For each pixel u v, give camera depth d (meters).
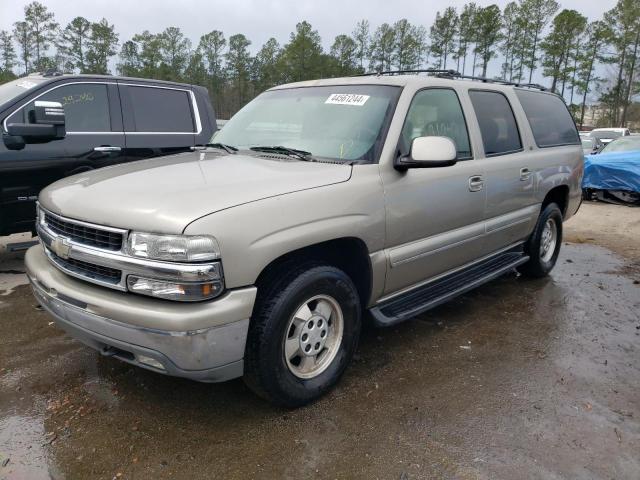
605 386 3.37
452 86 4.12
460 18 57.88
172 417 2.91
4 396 3.09
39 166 5.44
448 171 3.79
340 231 2.95
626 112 56.91
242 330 2.54
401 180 3.38
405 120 3.52
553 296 5.13
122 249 2.50
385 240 3.30
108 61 59.06
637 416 3.03
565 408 3.09
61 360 3.53
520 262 5.00
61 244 2.78
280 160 3.36
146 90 6.40
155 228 2.40
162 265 2.38
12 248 5.20
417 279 3.75
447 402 3.12
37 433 2.75
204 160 3.41
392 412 3.00
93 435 2.74
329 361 3.12
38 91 5.57
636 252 7.19
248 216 2.54
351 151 3.38
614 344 4.03
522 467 2.56
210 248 2.39
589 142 17.31
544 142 5.27
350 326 3.18
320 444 2.70
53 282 2.82
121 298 2.52
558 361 3.70
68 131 5.71
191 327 2.38
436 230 3.75
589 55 55.69
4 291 4.90
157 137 6.36
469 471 2.52
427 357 3.71
